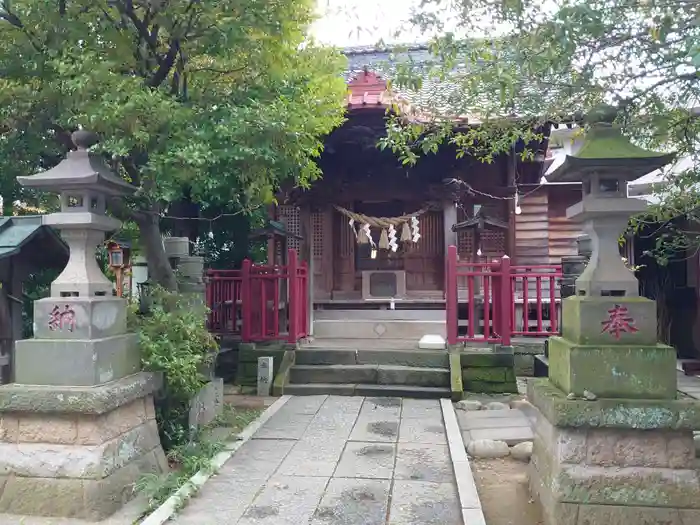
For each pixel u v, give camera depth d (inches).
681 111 197.5
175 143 210.5
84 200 183.8
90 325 173.9
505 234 455.8
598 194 162.7
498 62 187.9
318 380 328.2
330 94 286.5
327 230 482.0
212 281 376.5
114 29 234.4
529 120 215.0
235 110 222.1
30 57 233.0
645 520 144.9
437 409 283.0
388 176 450.0
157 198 226.5
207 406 253.8
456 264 337.4
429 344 348.8
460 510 165.0
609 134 165.3
